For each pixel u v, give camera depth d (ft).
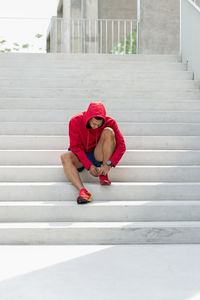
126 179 11.39
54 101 15.97
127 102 16.11
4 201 10.48
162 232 9.25
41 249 8.72
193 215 10.02
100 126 10.74
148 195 10.69
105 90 17.42
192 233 9.30
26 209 9.83
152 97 17.21
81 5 34.60
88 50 33.86
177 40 27.22
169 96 17.22
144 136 12.91
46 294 6.23
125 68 19.89
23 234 9.09
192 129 13.84
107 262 7.81
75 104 15.65
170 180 11.47
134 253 8.45
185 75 19.08
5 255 8.24
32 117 14.67
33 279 6.86
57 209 9.84
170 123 14.02
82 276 7.02
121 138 10.90
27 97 17.04
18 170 11.30
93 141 11.06
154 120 14.73
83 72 19.01
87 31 33.83
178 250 8.70
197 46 18.13
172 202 10.28
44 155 12.03
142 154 12.12
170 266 7.59
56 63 19.92
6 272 7.20
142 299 6.04
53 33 39.93
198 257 8.17
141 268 7.45
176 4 27.20
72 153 10.81
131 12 38.78
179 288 6.49
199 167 11.51
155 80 18.45
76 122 10.71
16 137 12.66
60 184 10.74
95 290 6.39
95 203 10.09
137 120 14.67
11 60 19.98
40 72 19.11
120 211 9.90
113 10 38.63
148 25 27.04
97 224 9.46
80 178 11.05
